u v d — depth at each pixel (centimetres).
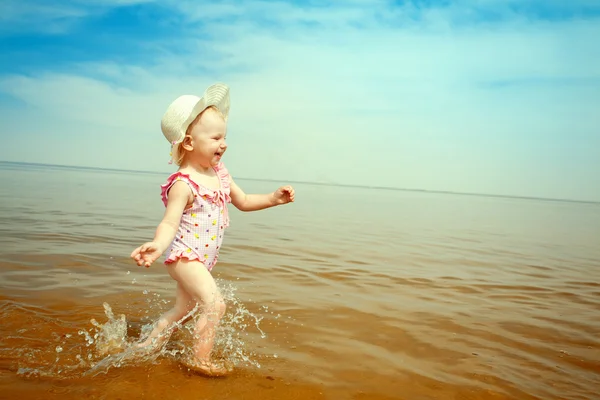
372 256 594
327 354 258
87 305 322
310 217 1125
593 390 228
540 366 256
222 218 279
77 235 603
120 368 228
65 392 200
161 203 1244
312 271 480
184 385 212
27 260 443
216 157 275
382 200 2441
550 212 2130
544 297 419
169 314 265
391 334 296
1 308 301
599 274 541
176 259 261
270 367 237
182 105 276
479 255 647
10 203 952
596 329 326
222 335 279
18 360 230
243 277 435
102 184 2188
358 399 207
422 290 423
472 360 260
